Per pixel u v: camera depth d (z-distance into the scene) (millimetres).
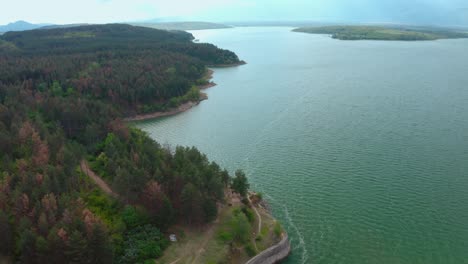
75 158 109438
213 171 101438
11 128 120062
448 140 146125
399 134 153750
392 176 118750
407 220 97125
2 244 74375
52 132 135875
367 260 84250
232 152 142750
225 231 88312
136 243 80938
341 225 95750
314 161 131000
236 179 102000
